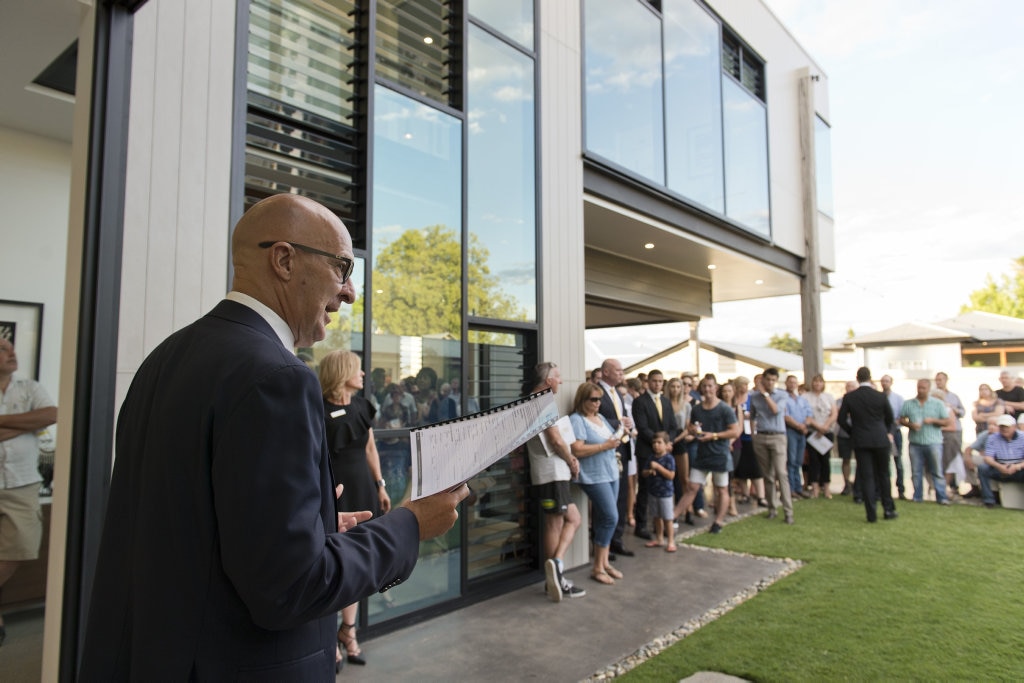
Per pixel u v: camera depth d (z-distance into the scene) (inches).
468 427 45.4
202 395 34.8
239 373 34.6
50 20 102.9
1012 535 216.8
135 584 34.6
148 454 36.0
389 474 137.5
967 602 146.7
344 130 133.0
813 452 303.0
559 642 127.9
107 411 91.0
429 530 42.2
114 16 94.3
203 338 38.0
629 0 243.8
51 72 123.9
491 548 161.0
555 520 159.2
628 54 241.1
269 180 122.2
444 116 155.1
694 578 170.7
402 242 143.1
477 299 161.6
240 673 33.2
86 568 87.2
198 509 33.7
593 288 328.8
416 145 147.9
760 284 441.1
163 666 32.5
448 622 139.4
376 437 133.8
